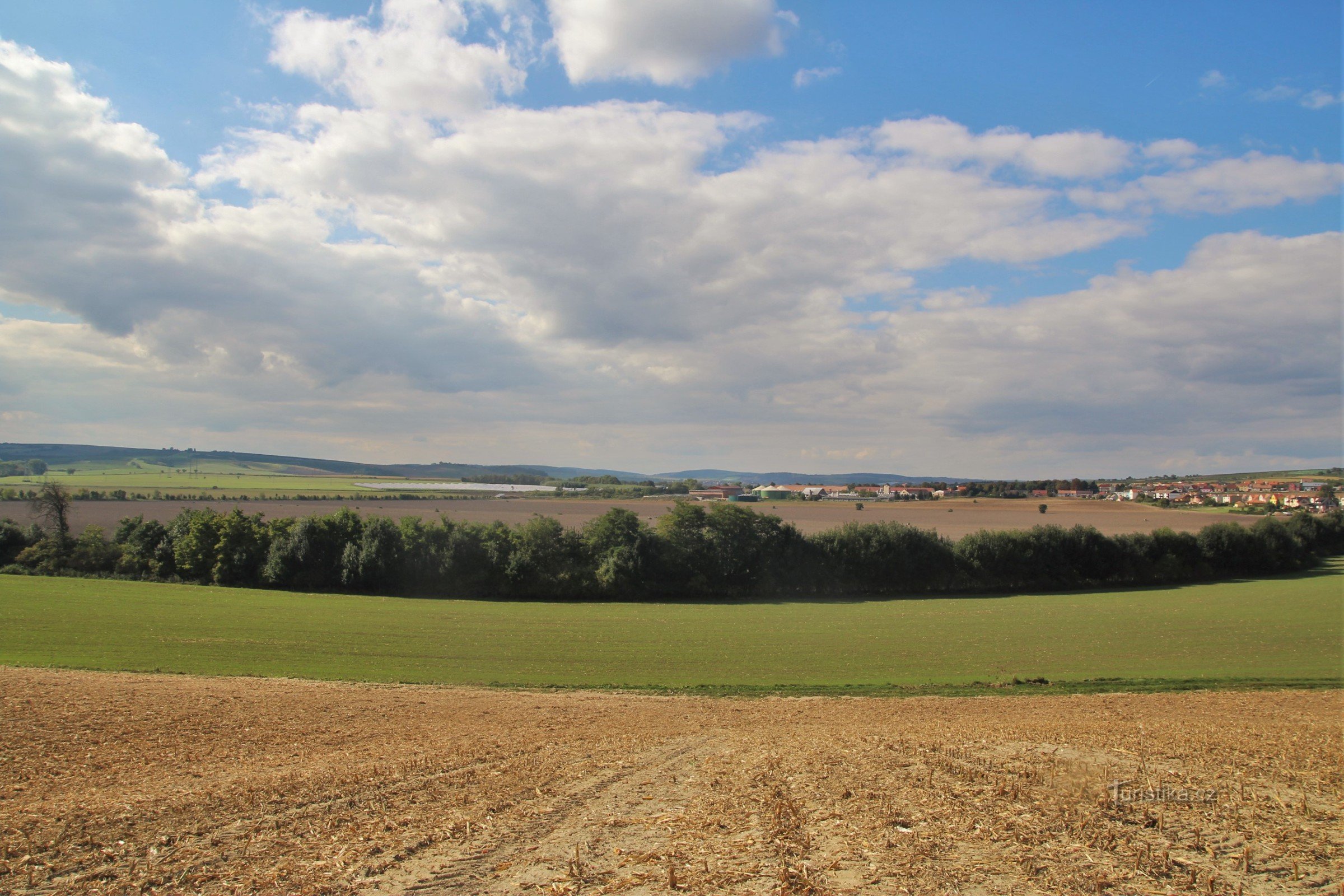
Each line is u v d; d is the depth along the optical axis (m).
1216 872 8.45
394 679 35.34
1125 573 81.88
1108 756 15.88
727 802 12.41
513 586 69.75
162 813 12.77
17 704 26.33
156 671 35.09
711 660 40.94
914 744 18.30
